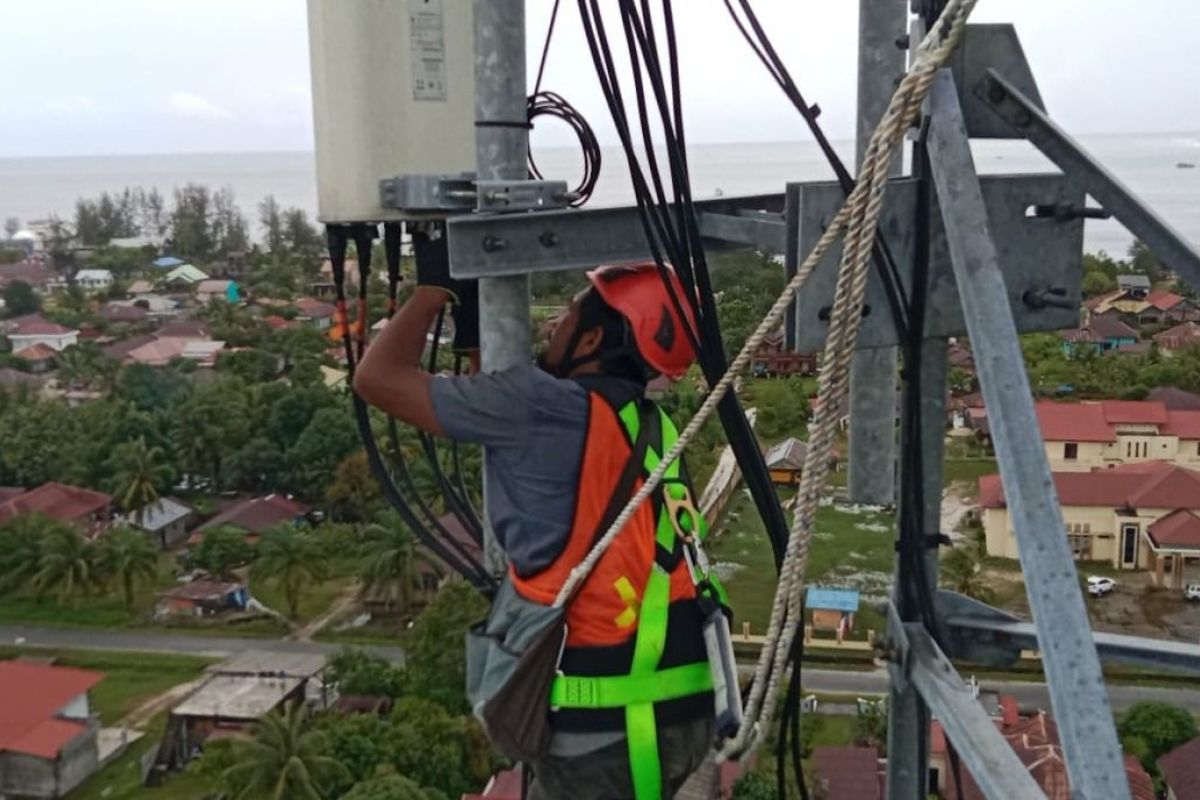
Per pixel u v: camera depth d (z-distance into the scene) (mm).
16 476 48969
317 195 3641
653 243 2631
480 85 2859
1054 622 1751
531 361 2977
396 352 2729
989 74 2465
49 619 36656
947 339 2729
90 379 67438
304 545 36312
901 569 2791
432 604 28094
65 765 26375
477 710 2582
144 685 31625
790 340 2428
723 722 2408
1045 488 1844
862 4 2740
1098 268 93438
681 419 39156
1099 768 1653
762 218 2840
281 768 22391
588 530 2469
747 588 33781
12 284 91812
